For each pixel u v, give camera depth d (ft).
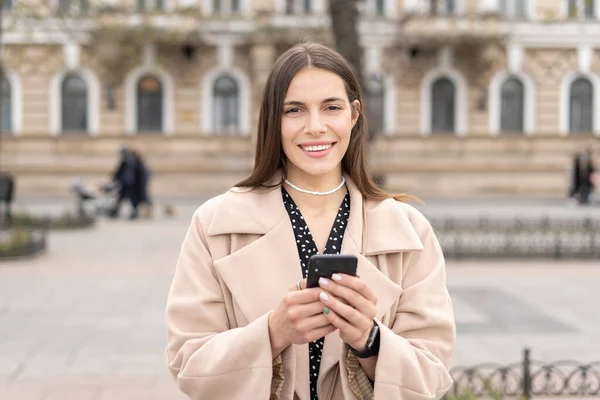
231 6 95.71
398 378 6.76
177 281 7.48
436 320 7.29
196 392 6.91
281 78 7.43
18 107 94.63
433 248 7.81
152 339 23.73
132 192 64.59
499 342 23.65
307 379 7.23
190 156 94.02
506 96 97.71
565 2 97.14
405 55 95.55
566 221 56.39
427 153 95.25
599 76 97.66
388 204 7.80
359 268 7.29
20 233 43.55
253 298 7.16
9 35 93.30
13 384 18.97
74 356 21.70
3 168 93.56
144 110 95.55
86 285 33.32
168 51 94.68
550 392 17.40
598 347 23.02
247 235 7.48
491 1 93.35
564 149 96.12
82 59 94.22
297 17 91.97
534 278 35.78
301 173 7.73
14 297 30.55
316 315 6.51
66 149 94.12
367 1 96.12
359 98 7.70
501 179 95.55
